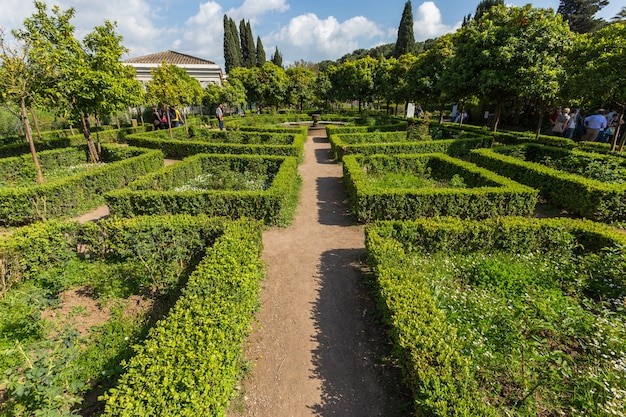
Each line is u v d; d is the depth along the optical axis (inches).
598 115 574.2
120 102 517.0
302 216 330.0
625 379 118.7
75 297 195.2
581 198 303.0
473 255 219.9
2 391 130.9
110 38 489.7
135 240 213.0
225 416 125.3
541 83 483.5
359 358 153.6
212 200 295.0
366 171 425.7
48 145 584.7
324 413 127.3
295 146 518.3
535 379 123.1
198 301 140.6
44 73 386.0
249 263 178.5
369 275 213.9
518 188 295.6
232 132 666.2
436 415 97.5
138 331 162.6
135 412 92.3
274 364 150.8
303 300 196.9
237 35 2160.4
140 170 447.2
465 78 597.6
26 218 306.0
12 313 173.2
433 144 549.6
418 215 295.7
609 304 161.9
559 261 202.7
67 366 125.1
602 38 404.2
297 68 1568.7
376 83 1251.8
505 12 569.6
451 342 125.6
